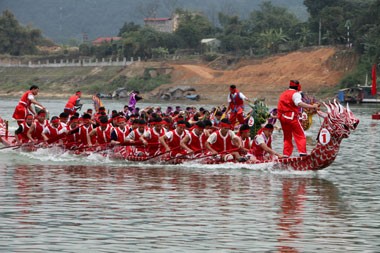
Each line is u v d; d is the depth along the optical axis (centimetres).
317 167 2636
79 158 3147
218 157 2867
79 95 4512
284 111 2694
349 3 16375
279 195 2130
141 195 2098
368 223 1722
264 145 2788
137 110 4800
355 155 3453
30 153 3316
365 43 13350
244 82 14988
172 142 2964
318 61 14525
